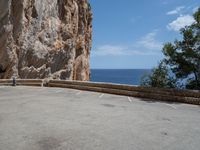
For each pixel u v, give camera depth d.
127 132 7.43
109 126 8.09
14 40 27.47
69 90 19.05
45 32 32.75
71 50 39.69
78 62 44.41
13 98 14.27
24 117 9.08
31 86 22.00
